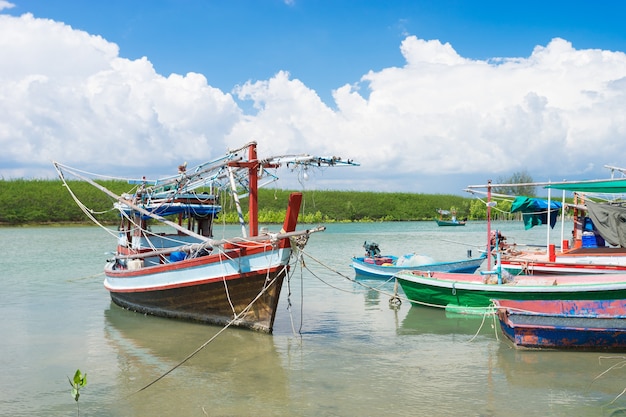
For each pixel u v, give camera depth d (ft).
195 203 70.90
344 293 79.66
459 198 375.66
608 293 50.57
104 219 242.17
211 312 57.36
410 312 65.36
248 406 35.78
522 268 79.15
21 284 89.76
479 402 36.14
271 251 50.78
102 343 51.72
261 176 56.80
